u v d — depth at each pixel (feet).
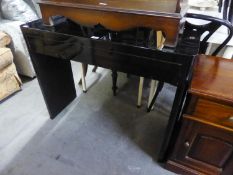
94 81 6.78
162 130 4.91
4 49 5.45
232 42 3.76
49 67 4.60
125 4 2.83
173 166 3.88
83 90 6.19
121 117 5.30
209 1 5.08
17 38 5.99
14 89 6.07
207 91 2.72
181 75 2.84
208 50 4.48
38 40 3.75
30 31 3.67
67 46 3.53
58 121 5.17
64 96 5.47
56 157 4.27
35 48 3.93
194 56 2.62
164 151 3.88
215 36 3.81
